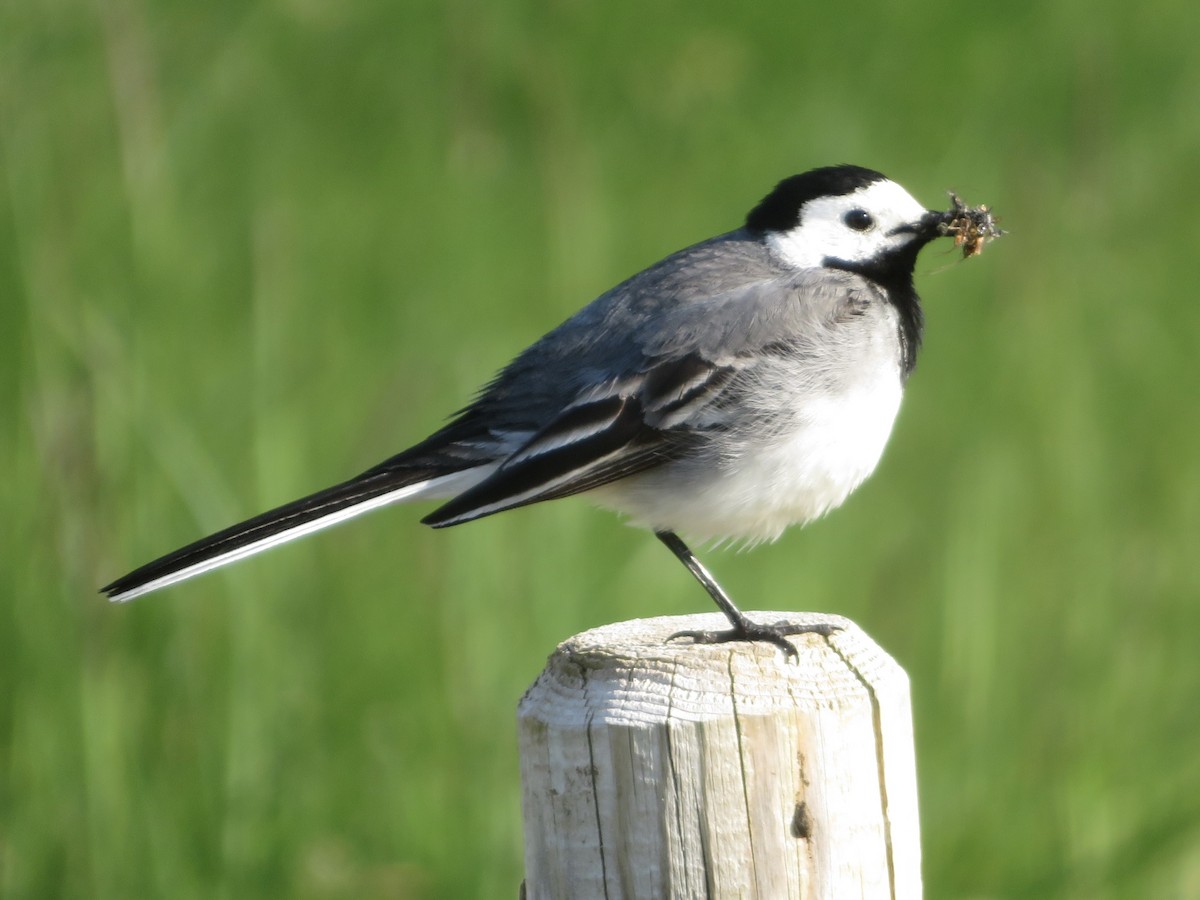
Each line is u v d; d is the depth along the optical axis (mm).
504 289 15336
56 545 10703
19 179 13336
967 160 17750
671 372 9023
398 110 18000
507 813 10500
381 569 11461
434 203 16484
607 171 17250
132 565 10828
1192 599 12797
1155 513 13883
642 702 6059
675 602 11977
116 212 13391
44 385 11352
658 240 16031
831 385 9078
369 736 10773
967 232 9836
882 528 13336
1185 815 10883
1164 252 16469
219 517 11242
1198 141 18438
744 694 6027
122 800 10031
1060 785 11227
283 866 10164
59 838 9938
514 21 18859
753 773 5910
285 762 10383
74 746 10109
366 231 15984
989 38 19781
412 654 11039
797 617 7285
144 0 16188
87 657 10383
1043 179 16859
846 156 17828
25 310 11758
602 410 9008
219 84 17578
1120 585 12852
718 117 18266
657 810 5934
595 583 11781
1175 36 19922
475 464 9211
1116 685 11953
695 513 9164
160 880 9914
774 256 9703
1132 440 14570
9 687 10305
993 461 13781
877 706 6062
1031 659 12266
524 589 11461
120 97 13742
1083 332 15242
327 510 8930
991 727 11656
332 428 13195
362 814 10547
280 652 10719
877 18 19719
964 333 15102
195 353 13328
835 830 5953
